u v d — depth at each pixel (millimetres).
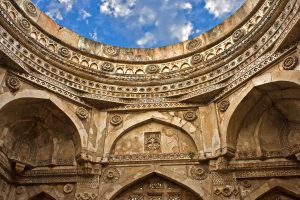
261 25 7656
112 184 7910
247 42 8008
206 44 9320
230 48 8477
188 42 9750
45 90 8117
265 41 7598
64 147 8508
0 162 7484
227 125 7961
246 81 7871
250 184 7527
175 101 8914
